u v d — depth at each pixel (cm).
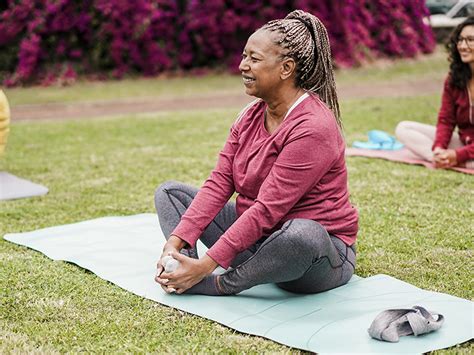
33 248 366
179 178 521
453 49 505
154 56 1227
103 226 402
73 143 668
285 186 283
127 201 463
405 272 330
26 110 931
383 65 1255
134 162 578
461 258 346
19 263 344
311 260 276
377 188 473
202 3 1216
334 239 298
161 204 324
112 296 302
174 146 643
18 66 1170
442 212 419
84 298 300
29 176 533
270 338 258
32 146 655
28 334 266
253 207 285
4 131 479
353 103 867
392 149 588
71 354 248
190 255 310
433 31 1405
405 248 361
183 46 1239
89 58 1209
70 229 397
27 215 433
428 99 887
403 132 550
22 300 298
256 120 302
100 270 331
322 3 1218
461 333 257
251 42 288
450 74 512
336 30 1236
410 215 415
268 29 288
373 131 602
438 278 322
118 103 980
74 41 1189
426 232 385
